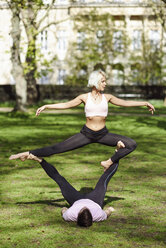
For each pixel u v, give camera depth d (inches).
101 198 203.3
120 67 1626.5
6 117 893.2
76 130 668.1
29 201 242.8
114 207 229.3
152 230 188.5
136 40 1692.9
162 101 1450.5
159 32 1664.6
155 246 168.1
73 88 1496.1
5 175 321.7
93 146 507.2
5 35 1654.8
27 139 556.1
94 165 367.2
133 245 169.3
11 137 577.6
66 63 1684.3
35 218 207.3
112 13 1635.1
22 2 847.7
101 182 207.8
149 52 1595.7
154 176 319.3
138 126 726.5
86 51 1546.5
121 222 201.8
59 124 765.9
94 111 197.2
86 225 191.8
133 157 413.4
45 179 307.4
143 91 1525.6
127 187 279.4
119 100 201.6
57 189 274.7
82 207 196.5
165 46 1515.7
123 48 1604.3
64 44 1689.2
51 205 234.2
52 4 916.6
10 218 207.5
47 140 543.2
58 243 171.0
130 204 235.1
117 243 171.3
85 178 310.7
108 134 202.2
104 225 196.2
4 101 1419.8
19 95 984.9
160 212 220.1
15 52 944.9
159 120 842.2
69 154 435.5
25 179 307.3
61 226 194.2
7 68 1732.3
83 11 1603.1
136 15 1675.7
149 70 1577.3
